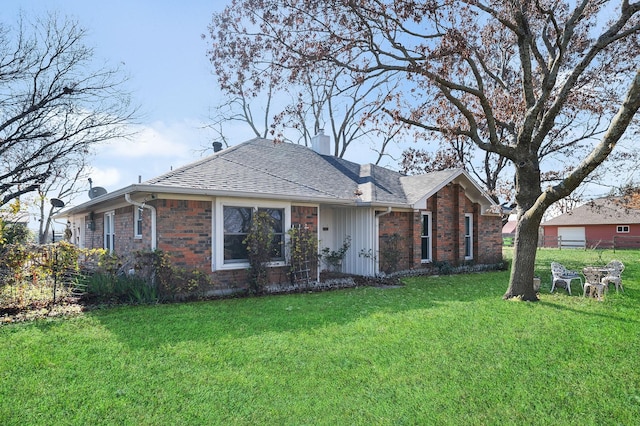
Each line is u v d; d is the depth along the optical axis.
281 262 10.59
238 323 6.48
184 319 6.70
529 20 10.96
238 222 9.97
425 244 15.05
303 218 11.30
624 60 11.20
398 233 14.08
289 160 14.24
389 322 6.65
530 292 8.85
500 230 18.11
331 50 8.98
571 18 8.91
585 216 37.31
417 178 16.30
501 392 4.05
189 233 9.02
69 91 14.93
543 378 4.41
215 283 9.35
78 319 6.64
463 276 13.63
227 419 3.47
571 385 4.24
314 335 5.85
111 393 3.91
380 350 5.21
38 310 7.23
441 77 8.62
